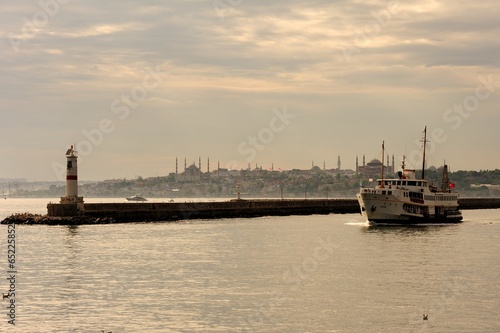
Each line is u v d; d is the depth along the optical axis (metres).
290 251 108.94
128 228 149.88
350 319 64.44
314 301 71.12
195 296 73.19
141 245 116.00
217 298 72.25
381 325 62.53
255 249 111.19
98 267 91.62
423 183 162.75
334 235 135.25
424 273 86.94
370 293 74.94
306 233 139.75
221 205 194.62
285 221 177.50
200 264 94.50
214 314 65.88
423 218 161.62
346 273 87.00
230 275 85.56
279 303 70.19
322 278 83.56
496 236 134.62
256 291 75.88
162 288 77.31
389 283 80.25
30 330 60.59
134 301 70.88
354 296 73.50
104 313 66.06
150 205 175.75
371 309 67.94
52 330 60.59
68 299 71.75
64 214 162.62
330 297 73.00
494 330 61.25
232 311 67.00
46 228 149.88
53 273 86.88
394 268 91.00
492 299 72.06
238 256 102.81
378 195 156.75
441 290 76.31
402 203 156.88
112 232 139.75
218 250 109.81
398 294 74.31
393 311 67.25
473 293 74.88
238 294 74.31
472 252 107.88
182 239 126.00
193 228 151.12
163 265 93.44
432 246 116.31
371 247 114.50
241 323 63.06
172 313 66.19
